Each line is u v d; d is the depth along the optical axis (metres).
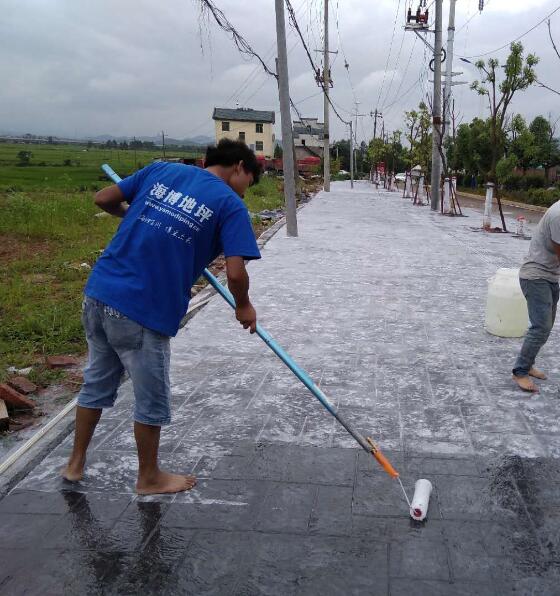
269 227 13.26
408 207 20.58
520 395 3.92
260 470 2.99
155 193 2.58
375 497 2.74
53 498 2.75
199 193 2.54
